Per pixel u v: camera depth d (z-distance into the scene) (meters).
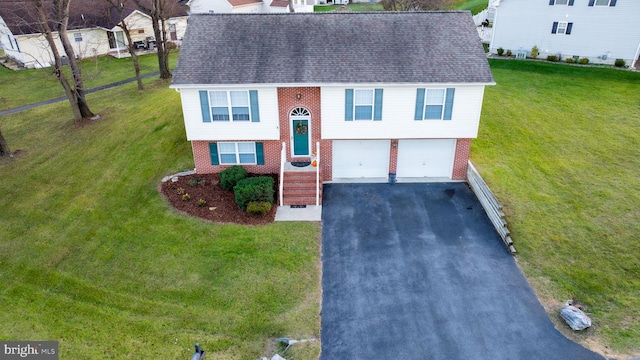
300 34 21.05
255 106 19.95
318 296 15.12
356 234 18.20
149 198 20.38
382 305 14.77
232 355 12.83
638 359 12.62
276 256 16.80
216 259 16.55
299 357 12.92
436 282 15.71
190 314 14.16
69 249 17.03
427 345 13.32
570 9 34.88
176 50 49.38
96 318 13.92
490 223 18.77
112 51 48.09
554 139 24.64
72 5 46.72
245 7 55.16
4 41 46.69
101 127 27.89
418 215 19.38
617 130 25.22
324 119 20.36
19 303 14.48
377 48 20.48
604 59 35.25
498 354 13.00
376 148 21.53
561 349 13.10
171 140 25.36
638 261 15.94
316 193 20.17
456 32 21.02
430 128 20.52
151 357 12.63
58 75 27.61
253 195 19.11
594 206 18.94
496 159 22.94
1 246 17.16
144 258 16.56
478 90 19.58
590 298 14.75
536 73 34.69
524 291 15.23
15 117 31.22
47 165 23.39
